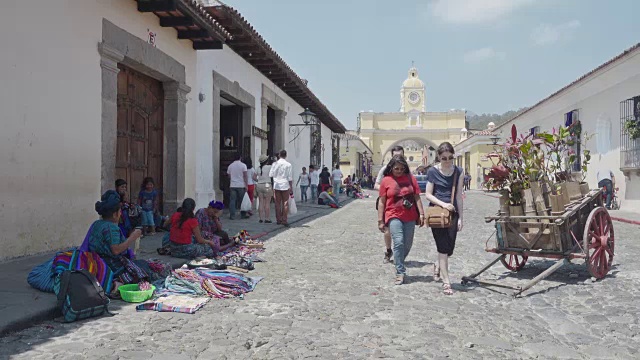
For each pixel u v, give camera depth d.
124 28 7.82
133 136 8.63
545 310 4.72
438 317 4.46
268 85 16.06
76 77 6.77
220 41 10.21
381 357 3.49
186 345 3.64
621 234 10.38
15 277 5.02
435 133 49.47
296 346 3.67
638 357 3.57
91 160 7.09
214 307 4.68
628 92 15.38
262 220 11.68
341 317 4.43
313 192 19.44
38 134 6.12
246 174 12.17
